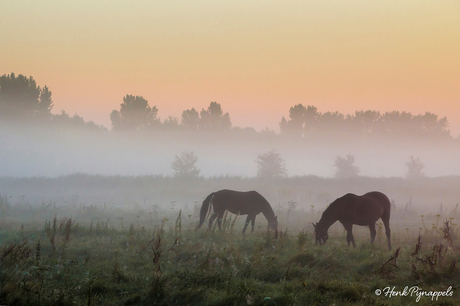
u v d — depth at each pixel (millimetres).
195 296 5016
